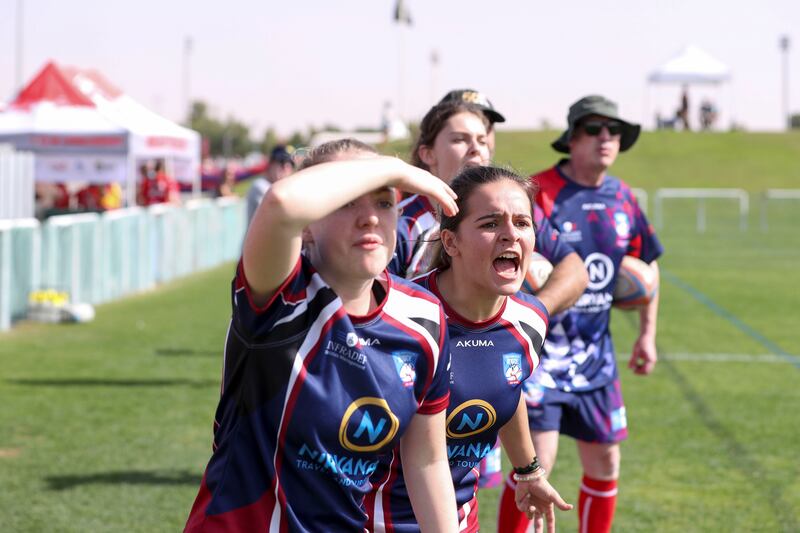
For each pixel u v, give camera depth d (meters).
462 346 3.05
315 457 2.45
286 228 2.25
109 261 15.24
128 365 9.98
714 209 41.31
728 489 6.18
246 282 2.36
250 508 2.46
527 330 3.16
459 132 4.22
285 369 2.39
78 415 7.84
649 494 6.07
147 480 6.12
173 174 23.95
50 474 6.21
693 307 15.30
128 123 20.86
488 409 3.08
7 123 19.66
